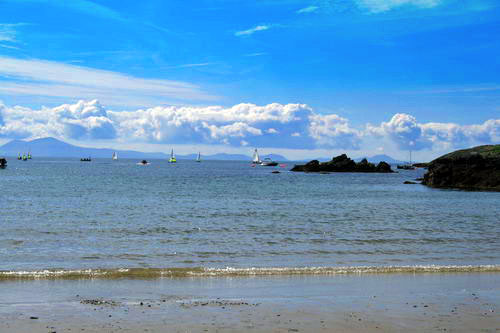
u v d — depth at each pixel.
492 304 15.43
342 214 45.47
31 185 86.69
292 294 16.36
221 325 12.81
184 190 78.81
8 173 146.25
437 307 14.92
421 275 19.67
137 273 19.33
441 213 47.69
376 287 17.53
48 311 13.84
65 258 22.83
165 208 48.84
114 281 18.03
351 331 12.51
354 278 18.97
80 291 16.44
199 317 13.49
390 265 21.83
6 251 24.36
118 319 13.22
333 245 27.64
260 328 12.61
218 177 139.00
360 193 79.94
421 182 111.00
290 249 26.17
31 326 12.41
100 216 40.69
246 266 21.39
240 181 116.31
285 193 76.06
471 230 34.75
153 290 16.75
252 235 31.31
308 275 19.39
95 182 100.38
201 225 36.00
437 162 104.25
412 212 48.53
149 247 26.36
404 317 13.80
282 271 19.97
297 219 40.78
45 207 47.69
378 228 35.38
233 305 14.80
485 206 56.78
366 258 23.73
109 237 29.70
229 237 30.33
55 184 90.81
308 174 176.38
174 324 12.84
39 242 27.31
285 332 12.33
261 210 48.28
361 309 14.55
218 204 54.50
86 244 27.00
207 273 19.48
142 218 39.84
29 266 20.77
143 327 12.57
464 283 18.34
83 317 13.34
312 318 13.56
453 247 27.30
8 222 35.81
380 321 13.38
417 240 29.77
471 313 14.32
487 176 92.81
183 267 20.95
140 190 76.94
